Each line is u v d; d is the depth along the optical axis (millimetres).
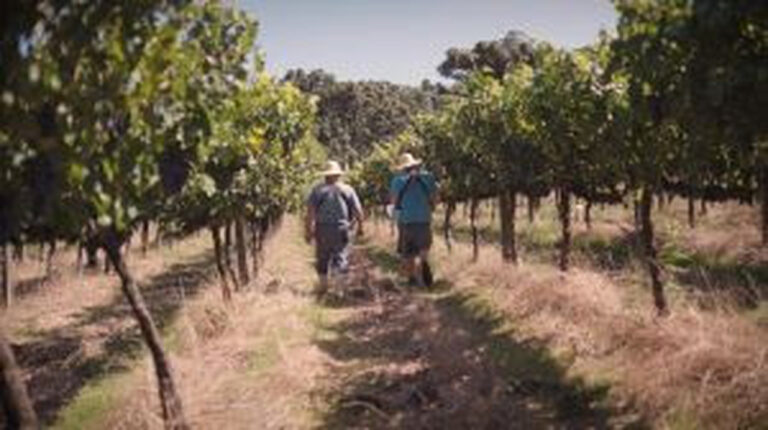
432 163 19844
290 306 11969
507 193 15234
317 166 27562
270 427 6898
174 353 9352
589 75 9406
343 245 14164
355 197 14273
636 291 11523
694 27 4836
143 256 20750
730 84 4746
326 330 11016
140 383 7828
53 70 3957
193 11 4961
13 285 18172
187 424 6629
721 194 13578
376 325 11203
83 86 4145
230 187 11406
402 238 14453
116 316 13133
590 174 11234
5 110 3918
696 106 5180
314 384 8203
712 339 7254
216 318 10609
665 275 12094
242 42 5859
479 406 7047
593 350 8422
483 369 8211
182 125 5355
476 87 15273
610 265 14914
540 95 10977
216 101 5770
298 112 15547
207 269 19422
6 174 4055
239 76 5891
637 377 7148
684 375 6891
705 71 5047
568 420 6816
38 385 9156
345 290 14055
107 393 8250
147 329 6527
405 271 15477
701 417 6270
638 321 8547
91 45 4082
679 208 24156
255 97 10234
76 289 16078
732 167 8898
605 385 7449
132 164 4672
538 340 9219
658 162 8703
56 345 11102
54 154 4180
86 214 4691
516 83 13477
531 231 22016
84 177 4434
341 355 9539
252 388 7895
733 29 4727
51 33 3953
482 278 13273
